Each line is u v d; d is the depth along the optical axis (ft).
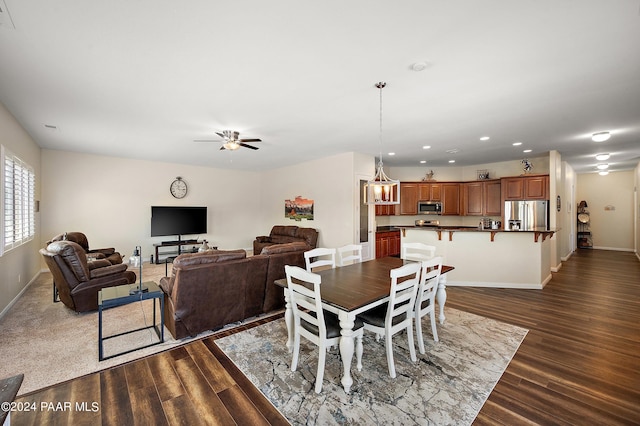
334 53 7.00
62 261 10.70
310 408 6.11
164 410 6.05
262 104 10.34
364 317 7.73
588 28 5.96
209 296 9.43
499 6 5.33
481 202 23.35
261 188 29.12
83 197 19.60
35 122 12.48
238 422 5.73
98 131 13.87
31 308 11.94
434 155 20.34
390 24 5.89
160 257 22.97
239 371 7.51
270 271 11.03
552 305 12.45
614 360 7.91
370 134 14.46
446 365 7.73
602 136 13.88
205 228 24.40
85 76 8.19
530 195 19.99
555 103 10.15
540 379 7.07
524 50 6.83
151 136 14.80
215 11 5.49
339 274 9.46
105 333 9.68
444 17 5.65
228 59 7.30
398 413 5.93
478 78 8.29
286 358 8.16
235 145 13.66
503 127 13.10
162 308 9.05
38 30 6.09
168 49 6.86
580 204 29.48
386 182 10.23
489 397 6.42
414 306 8.46
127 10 5.48
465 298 13.50
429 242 16.67
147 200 22.33
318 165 21.89
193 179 24.79
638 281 16.33
